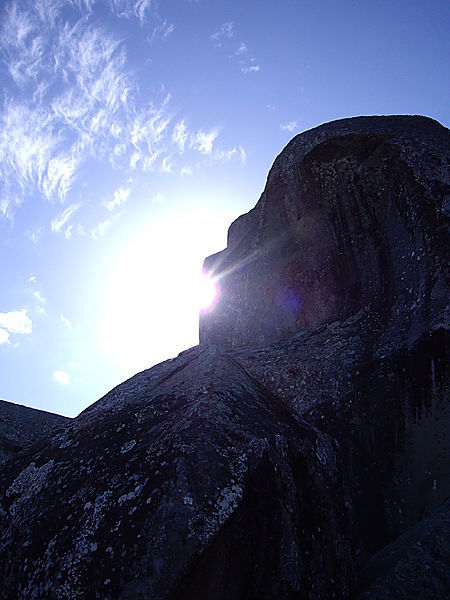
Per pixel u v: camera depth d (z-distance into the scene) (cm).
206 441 257
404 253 612
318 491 293
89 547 233
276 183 796
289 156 754
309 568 264
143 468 256
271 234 852
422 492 461
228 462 252
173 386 328
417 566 258
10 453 489
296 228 801
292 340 680
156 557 219
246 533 243
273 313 819
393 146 641
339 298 720
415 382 512
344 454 508
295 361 605
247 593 235
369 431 511
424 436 485
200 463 246
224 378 320
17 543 257
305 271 786
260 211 916
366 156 675
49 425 541
